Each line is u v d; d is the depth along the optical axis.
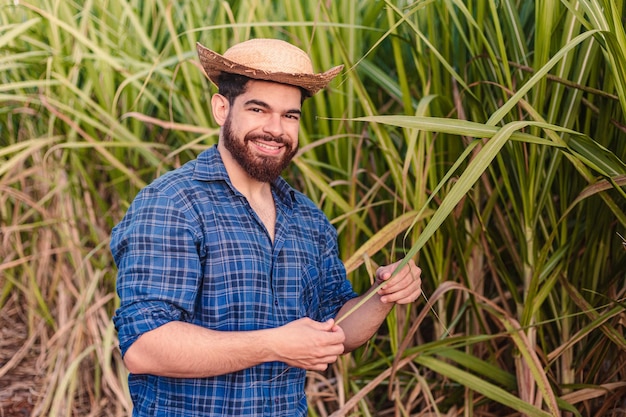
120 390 2.40
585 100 1.82
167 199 1.33
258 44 1.38
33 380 2.71
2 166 2.34
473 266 2.12
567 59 1.74
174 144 2.58
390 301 1.45
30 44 2.53
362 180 2.31
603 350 1.91
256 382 1.35
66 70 2.50
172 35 2.17
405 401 2.24
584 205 1.88
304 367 1.27
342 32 2.15
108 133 2.32
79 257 2.61
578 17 1.57
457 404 2.13
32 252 2.76
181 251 1.30
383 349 2.35
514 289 1.95
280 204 1.48
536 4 1.70
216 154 1.41
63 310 2.69
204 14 2.44
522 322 1.88
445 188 2.02
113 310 2.59
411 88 2.22
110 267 2.58
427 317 2.40
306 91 1.45
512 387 2.01
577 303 1.87
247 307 1.34
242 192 1.42
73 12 2.62
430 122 1.38
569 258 1.89
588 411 2.00
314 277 1.49
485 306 2.01
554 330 2.07
